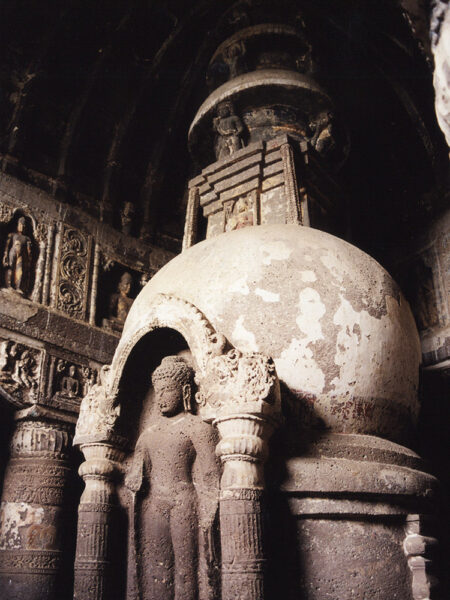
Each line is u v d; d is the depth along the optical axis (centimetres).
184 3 880
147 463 397
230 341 396
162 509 381
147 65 908
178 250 909
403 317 449
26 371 676
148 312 418
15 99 788
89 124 857
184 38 907
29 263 730
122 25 864
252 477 334
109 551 386
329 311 404
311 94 641
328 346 395
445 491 589
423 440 626
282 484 350
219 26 747
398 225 805
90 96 852
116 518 399
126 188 889
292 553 345
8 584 608
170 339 428
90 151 857
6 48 791
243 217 572
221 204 604
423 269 752
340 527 349
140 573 377
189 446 384
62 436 678
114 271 834
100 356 754
